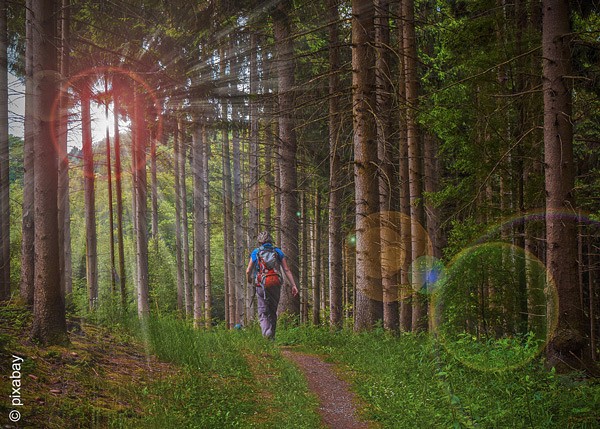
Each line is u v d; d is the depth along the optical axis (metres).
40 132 7.00
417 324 12.77
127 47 16.14
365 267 11.60
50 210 7.06
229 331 11.88
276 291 10.89
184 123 18.81
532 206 11.18
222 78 17.59
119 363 7.04
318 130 20.33
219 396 6.54
